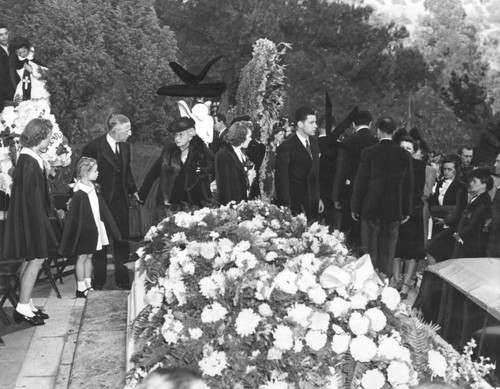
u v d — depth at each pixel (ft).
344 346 10.93
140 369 12.03
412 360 11.02
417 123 65.00
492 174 23.06
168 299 12.44
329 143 26.04
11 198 19.94
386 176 23.47
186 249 12.67
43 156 24.11
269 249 12.80
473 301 15.98
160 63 44.62
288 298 11.44
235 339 11.39
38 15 40.78
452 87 65.57
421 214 24.43
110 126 24.54
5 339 19.89
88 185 23.27
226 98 52.16
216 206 22.77
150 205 28.66
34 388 16.90
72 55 40.47
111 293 20.89
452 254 23.45
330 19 60.39
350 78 62.69
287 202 23.61
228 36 54.44
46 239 20.10
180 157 23.24
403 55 64.34
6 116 23.52
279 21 58.65
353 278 11.56
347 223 26.23
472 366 11.46
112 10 42.91
